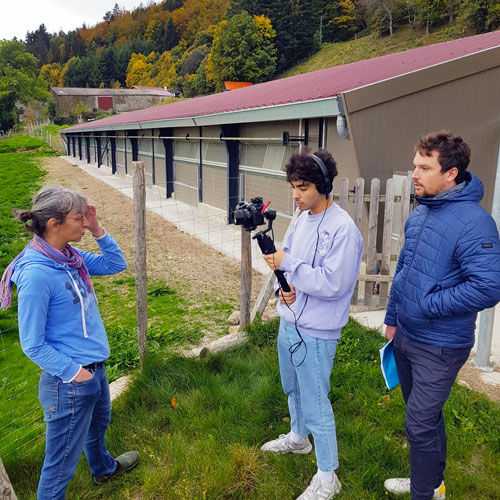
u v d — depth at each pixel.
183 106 14.50
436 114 5.38
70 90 86.69
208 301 5.50
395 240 4.92
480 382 3.27
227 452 2.53
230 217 9.69
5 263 7.12
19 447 2.82
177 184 13.08
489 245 1.73
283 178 7.57
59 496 2.05
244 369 3.42
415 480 2.00
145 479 2.39
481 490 2.25
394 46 73.56
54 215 1.82
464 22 65.00
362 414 2.85
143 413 2.95
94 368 2.05
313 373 2.13
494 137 5.80
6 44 83.00
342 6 88.88
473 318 1.91
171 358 3.51
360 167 5.22
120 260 2.32
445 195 1.86
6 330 4.72
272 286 4.32
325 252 1.98
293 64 88.00
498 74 5.56
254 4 87.38
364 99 4.90
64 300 1.92
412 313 1.96
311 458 2.49
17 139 42.81
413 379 2.01
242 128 8.96
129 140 17.88
